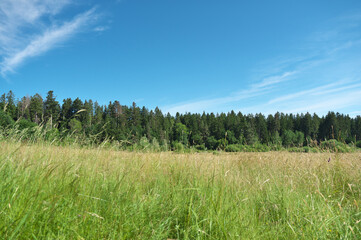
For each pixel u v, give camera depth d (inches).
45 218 72.8
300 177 170.9
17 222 66.4
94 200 90.8
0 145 132.7
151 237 79.1
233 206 106.5
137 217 89.8
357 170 168.4
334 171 168.6
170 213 99.7
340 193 138.1
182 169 152.7
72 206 83.7
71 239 67.5
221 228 87.2
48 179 92.0
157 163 163.8
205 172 146.1
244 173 179.0
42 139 162.9
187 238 81.8
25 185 82.7
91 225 76.4
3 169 92.8
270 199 128.5
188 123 3599.9
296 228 98.3
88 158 142.5
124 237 75.2
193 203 105.4
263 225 102.1
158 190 122.2
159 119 3412.9
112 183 112.1
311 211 107.0
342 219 100.3
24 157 110.8
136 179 128.0
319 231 91.9
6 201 73.2
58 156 132.7
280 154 234.5
